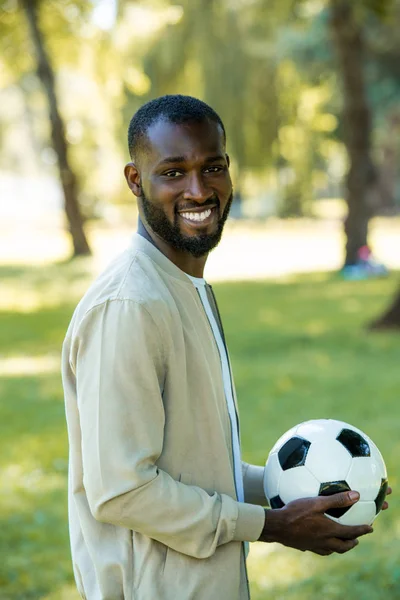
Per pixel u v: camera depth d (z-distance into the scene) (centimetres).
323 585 484
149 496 214
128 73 2627
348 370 1102
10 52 2819
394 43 2839
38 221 5975
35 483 688
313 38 2683
